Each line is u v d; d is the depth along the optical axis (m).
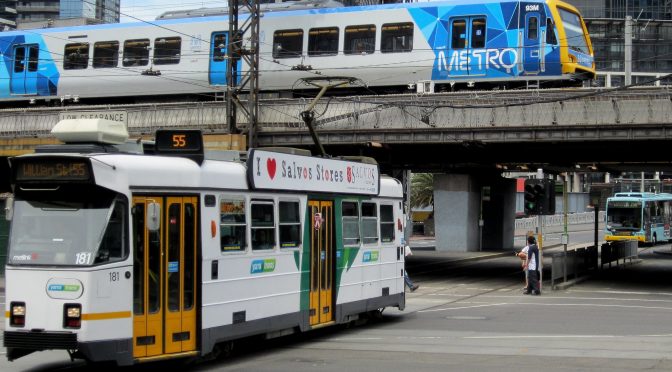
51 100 37.03
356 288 16.72
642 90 26.06
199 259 12.28
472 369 12.19
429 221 71.75
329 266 15.80
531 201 25.58
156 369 12.44
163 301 11.68
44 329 10.90
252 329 13.42
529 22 28.95
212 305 12.49
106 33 35.69
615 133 26.45
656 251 49.91
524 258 26.42
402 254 18.94
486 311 20.92
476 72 29.61
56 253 11.07
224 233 12.88
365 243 17.17
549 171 46.09
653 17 133.00
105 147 11.99
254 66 30.77
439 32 30.19
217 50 33.47
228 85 30.41
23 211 11.41
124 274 11.13
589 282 30.12
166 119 31.67
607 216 55.56
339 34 31.91
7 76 37.34
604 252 35.03
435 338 15.80
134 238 11.38
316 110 30.02
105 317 10.88
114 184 11.20
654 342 15.12
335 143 30.02
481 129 28.02
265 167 13.82
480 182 48.47
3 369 12.48
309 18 32.47
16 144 31.25
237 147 29.77
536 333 16.53
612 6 134.00
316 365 12.66
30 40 37.03
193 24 34.00
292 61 32.62
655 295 25.48
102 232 11.05
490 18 29.41
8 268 11.20
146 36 34.91
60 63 36.34
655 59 127.75
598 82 125.50
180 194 12.09
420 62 30.41
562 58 28.66
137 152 12.41
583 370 12.02
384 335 16.30
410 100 28.91
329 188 15.81
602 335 16.20
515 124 27.56
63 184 11.27
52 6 158.12
